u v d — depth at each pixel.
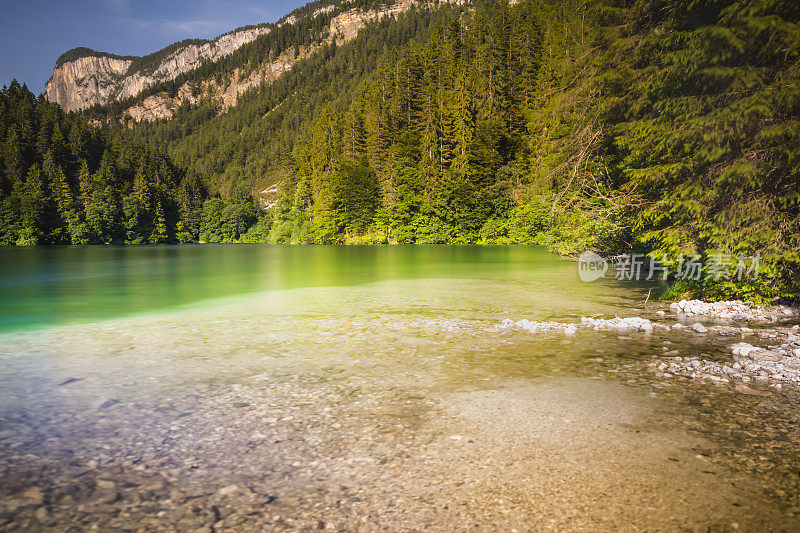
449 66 102.75
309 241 93.94
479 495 3.31
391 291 16.42
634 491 3.36
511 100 86.69
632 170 13.03
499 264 30.56
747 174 9.84
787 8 9.76
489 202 77.06
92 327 9.98
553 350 7.68
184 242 124.25
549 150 19.81
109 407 5.09
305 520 2.99
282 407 5.09
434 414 4.88
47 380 6.09
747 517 3.03
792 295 11.11
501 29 110.94
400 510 3.12
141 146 151.62
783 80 9.40
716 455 3.93
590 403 5.20
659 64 13.02
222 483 3.48
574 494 3.32
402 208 82.88
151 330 9.61
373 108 102.69
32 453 3.96
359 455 3.94
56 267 31.86
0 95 151.88
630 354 7.39
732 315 10.78
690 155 11.63
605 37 14.68
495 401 5.27
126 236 110.31
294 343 8.32
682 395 5.44
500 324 10.01
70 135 136.62
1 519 2.98
